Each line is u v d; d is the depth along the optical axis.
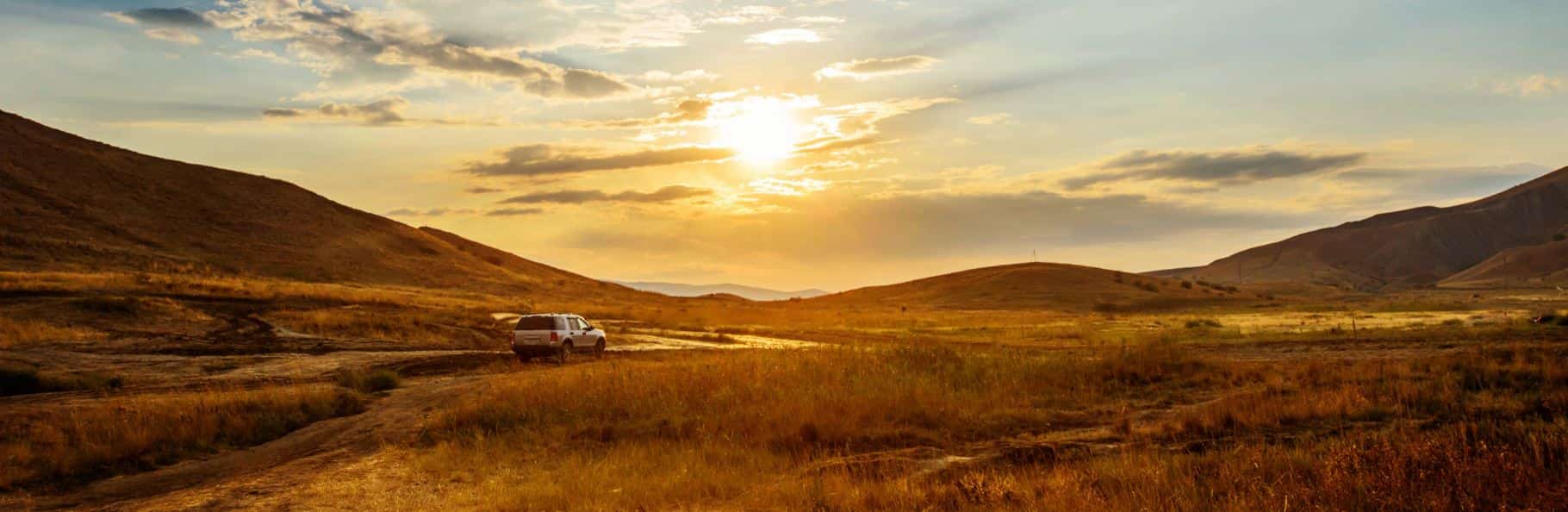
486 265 138.88
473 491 12.36
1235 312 115.75
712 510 10.32
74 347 33.75
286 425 18.86
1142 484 9.66
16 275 54.09
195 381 26.41
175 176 125.50
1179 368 22.25
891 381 20.11
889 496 10.09
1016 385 20.11
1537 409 14.23
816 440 14.98
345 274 105.56
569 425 17.44
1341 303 138.50
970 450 13.48
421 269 119.81
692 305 112.44
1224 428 14.19
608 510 10.59
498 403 19.47
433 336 44.75
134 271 83.06
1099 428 15.51
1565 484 8.08
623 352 39.97
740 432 15.73
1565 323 41.09
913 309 140.50
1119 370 22.09
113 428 16.45
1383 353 29.08
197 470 14.93
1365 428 13.47
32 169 106.75
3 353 30.53
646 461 13.71
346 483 13.34
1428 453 9.41
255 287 61.06
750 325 70.44
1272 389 18.31
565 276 157.75
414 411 20.84
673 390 19.70
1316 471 9.73
